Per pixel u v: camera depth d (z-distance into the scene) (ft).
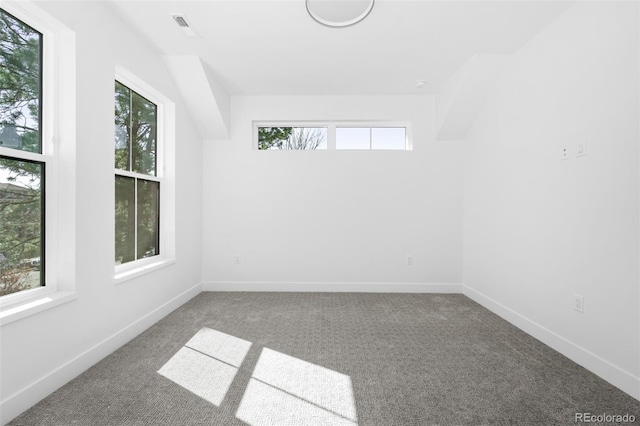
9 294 5.39
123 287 7.88
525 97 9.05
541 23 8.09
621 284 6.01
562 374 6.50
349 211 13.24
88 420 4.95
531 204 8.72
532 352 7.53
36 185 5.91
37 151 5.96
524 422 5.01
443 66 10.64
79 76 6.39
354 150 13.23
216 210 13.25
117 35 7.72
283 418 5.08
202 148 13.16
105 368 6.59
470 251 12.48
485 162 11.30
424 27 8.34
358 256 13.24
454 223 13.23
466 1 7.27
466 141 12.89
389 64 10.49
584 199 6.89
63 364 5.98
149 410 5.22
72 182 6.26
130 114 8.95
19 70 5.60
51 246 6.12
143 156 9.63
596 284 6.57
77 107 6.34
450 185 13.19
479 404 5.47
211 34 8.66
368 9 7.45
